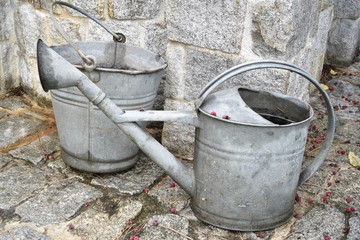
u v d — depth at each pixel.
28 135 2.79
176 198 2.23
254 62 1.85
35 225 1.98
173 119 1.91
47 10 2.90
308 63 2.63
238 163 1.87
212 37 2.32
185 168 2.06
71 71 1.79
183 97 2.52
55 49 2.32
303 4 2.25
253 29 2.22
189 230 2.01
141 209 2.13
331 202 2.25
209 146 1.92
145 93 2.25
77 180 2.34
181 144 2.61
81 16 2.72
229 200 1.95
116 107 1.87
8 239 1.88
